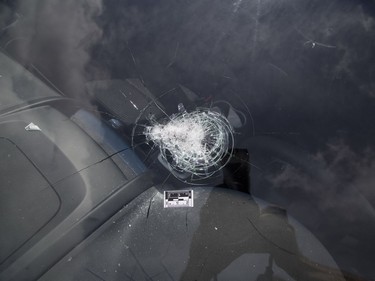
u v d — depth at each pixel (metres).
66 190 0.49
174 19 0.59
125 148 0.53
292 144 0.51
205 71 0.56
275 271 0.44
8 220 0.48
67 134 0.53
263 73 0.55
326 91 0.53
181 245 0.46
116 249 0.46
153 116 0.55
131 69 0.57
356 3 0.57
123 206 0.49
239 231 0.47
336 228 0.45
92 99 0.56
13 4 0.64
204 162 0.52
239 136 0.52
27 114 0.55
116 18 0.60
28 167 0.51
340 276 0.42
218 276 0.44
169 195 0.50
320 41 0.55
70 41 0.60
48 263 0.45
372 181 0.47
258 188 0.50
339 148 0.50
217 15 0.58
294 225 0.46
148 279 0.44
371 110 0.51
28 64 0.60
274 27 0.57
